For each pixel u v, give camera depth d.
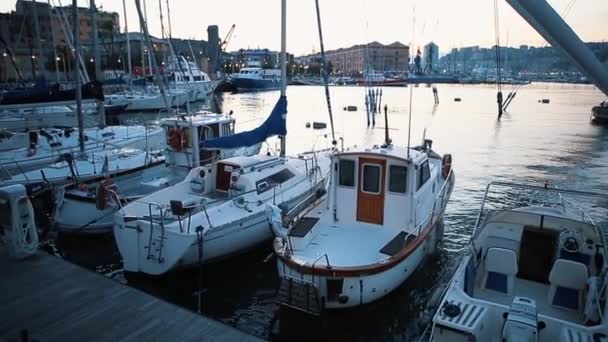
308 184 11.27
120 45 59.56
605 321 5.20
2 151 14.66
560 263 6.57
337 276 6.86
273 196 10.18
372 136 29.58
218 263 8.95
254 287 8.69
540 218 7.92
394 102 57.69
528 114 42.94
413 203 8.47
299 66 135.62
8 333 5.02
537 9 1.93
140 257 8.37
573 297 6.53
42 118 23.23
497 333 5.26
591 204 13.80
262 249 9.74
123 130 18.86
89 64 47.88
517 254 7.73
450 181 11.89
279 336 7.11
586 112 44.62
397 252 7.70
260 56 122.94
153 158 14.38
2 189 6.79
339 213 9.04
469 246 7.16
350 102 57.53
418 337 7.06
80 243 10.28
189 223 8.38
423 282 8.66
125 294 5.93
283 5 12.01
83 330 5.11
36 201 11.10
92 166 13.12
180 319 5.38
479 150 23.98
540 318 5.11
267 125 11.86
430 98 65.69
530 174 18.45
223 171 10.55
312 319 7.38
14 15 51.31
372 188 8.74
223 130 13.97
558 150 23.83
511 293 6.87
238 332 5.15
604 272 6.33
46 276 6.39
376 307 7.49
